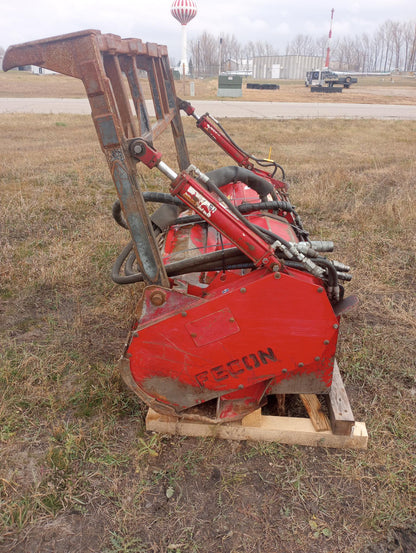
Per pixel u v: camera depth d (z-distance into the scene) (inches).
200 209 90.3
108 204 266.2
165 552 84.0
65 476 98.2
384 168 359.9
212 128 170.1
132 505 92.3
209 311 93.8
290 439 105.8
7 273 180.7
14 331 148.2
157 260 94.9
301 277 95.2
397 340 143.4
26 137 502.6
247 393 106.2
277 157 401.4
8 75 1966.0
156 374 100.0
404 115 810.8
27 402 117.6
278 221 129.3
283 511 91.3
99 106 81.3
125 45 95.4
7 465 100.7
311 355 97.4
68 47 77.4
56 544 85.4
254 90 1540.4
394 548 84.2
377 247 209.0
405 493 94.3
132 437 108.3
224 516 90.4
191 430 107.5
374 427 111.0
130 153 85.9
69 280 176.2
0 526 88.1
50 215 245.8
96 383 124.9
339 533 87.1
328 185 294.8
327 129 591.8
